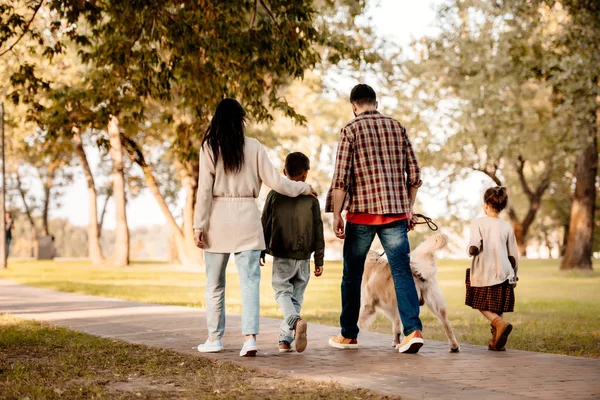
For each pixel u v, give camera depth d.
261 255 6.39
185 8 10.98
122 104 13.04
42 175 48.03
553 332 8.41
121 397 4.34
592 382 4.85
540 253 62.75
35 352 6.22
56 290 14.85
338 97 28.09
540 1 22.52
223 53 10.95
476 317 10.56
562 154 26.84
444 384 4.73
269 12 11.09
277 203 6.24
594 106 23.12
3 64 17.69
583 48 21.91
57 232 87.19
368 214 6.31
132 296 13.61
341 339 6.54
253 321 5.96
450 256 42.69
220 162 5.93
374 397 4.32
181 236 28.23
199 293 14.77
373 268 6.69
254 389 4.59
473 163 31.83
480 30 25.19
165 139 27.73
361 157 6.33
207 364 5.61
